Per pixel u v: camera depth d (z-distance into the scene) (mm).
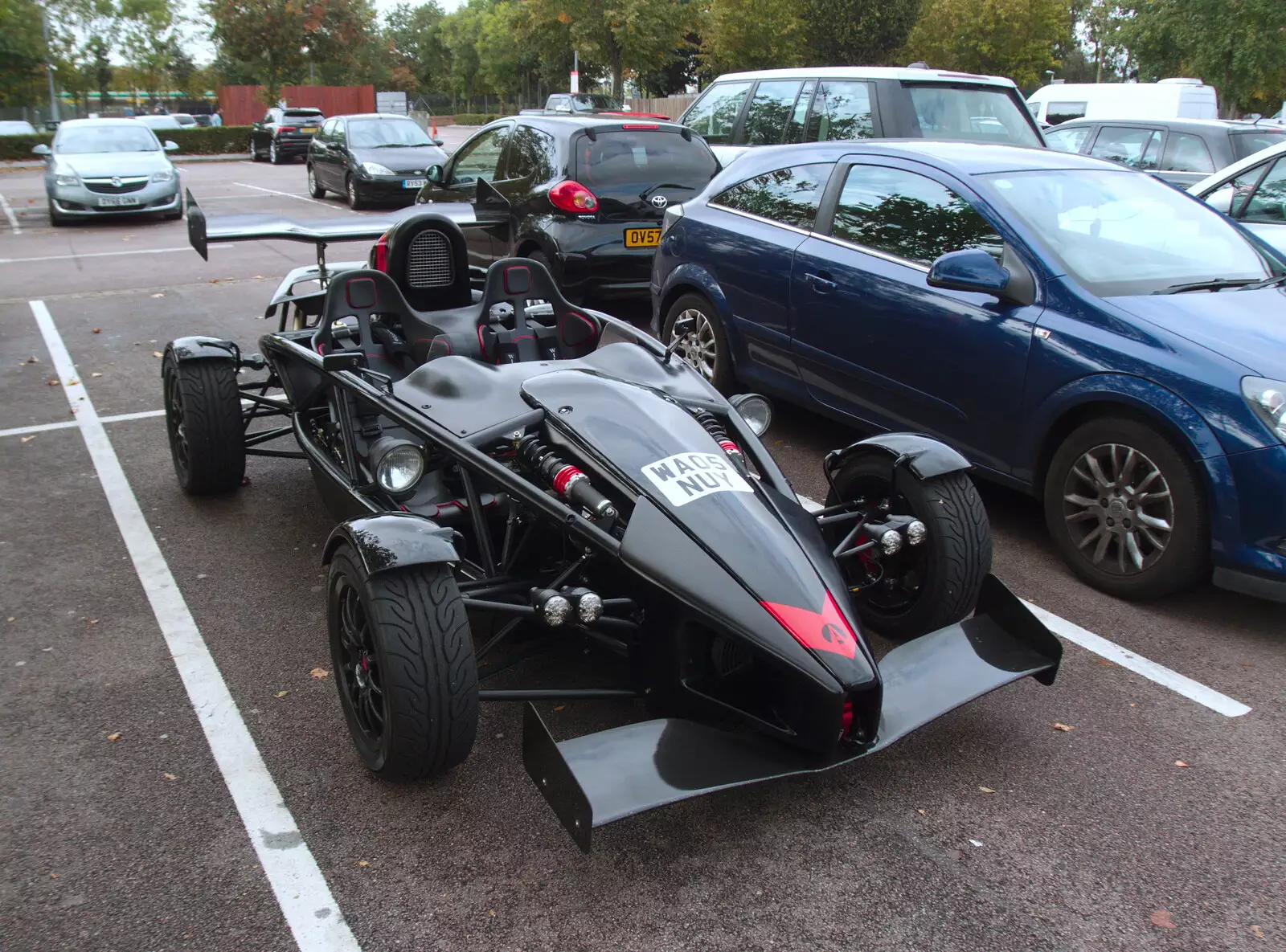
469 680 2646
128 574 4215
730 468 3016
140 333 8211
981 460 4637
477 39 73188
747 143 8992
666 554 2732
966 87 7969
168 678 3463
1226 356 3822
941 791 2943
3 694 3340
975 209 4680
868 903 2500
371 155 16688
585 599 2594
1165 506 3924
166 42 56594
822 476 5402
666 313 6523
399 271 4441
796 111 8469
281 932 2377
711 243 5988
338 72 60094
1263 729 3283
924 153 5035
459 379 3455
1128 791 2959
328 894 2494
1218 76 27219
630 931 2393
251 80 67375
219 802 2834
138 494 5059
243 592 4074
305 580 4184
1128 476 4020
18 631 3750
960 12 28734
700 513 2812
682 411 3236
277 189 20875
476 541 3561
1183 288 4379
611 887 2535
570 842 2695
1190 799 2926
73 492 5070
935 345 4688
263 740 3123
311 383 4344
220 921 2404
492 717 3250
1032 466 4410
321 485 4035
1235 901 2535
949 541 3328
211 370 4684
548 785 2406
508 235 8086
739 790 2930
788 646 2602
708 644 2775
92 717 3225
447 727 2631
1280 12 25594
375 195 16422
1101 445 4098
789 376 5578
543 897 2498
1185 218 4906
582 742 2498
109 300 9516
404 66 77375
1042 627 3064
